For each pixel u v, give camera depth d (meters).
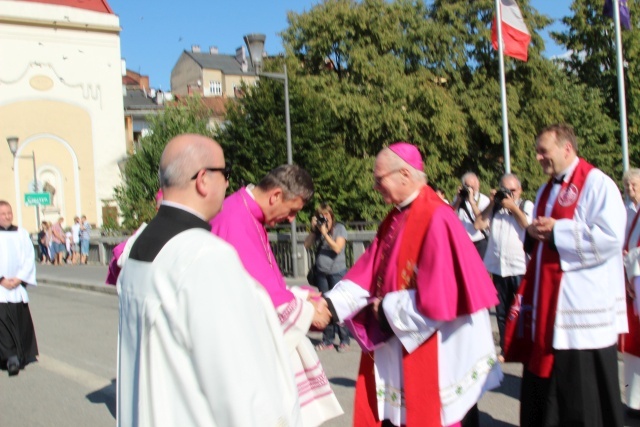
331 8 27.39
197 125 27.83
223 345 1.80
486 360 3.45
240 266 1.94
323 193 19.23
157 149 26.31
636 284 4.77
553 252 3.82
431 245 3.31
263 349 1.89
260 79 19.48
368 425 3.61
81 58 32.56
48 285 16.86
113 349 8.41
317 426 3.19
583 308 3.70
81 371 7.23
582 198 3.78
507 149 13.99
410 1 28.86
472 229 7.28
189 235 1.98
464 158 30.08
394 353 3.51
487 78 30.38
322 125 19.95
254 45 14.31
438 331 3.39
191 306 1.84
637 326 4.81
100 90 33.03
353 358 7.24
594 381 3.74
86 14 32.50
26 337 7.43
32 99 31.39
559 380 3.76
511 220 6.54
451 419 3.36
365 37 27.41
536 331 3.85
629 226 5.20
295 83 20.14
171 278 1.90
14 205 30.95
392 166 3.50
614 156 33.16
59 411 5.78
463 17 30.48
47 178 31.84
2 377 7.03
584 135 32.59
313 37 27.48
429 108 26.81
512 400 5.39
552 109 30.09
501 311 6.61
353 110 25.14
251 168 19.19
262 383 1.84
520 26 14.49
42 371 7.26
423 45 28.92
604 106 36.47
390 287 3.46
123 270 2.14
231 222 3.29
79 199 32.53
